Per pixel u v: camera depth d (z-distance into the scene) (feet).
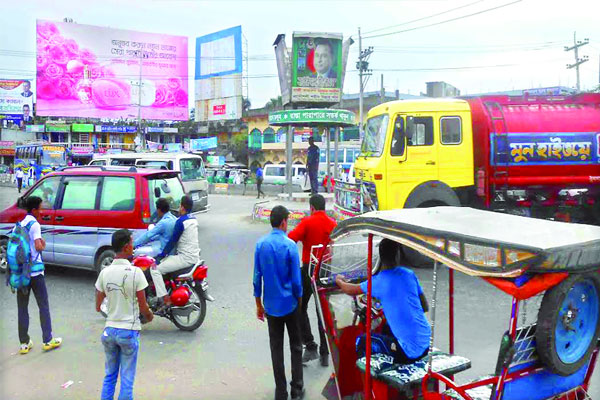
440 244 9.90
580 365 9.74
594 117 33.78
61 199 29.35
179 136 188.03
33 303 25.35
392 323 12.33
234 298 26.23
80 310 24.07
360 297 14.58
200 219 57.62
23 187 118.01
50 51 163.02
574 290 9.57
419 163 33.17
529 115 33.55
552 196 34.42
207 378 16.80
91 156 152.35
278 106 159.12
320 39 60.95
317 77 61.41
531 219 11.68
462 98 35.06
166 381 16.56
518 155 33.12
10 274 18.54
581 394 10.93
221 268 33.06
